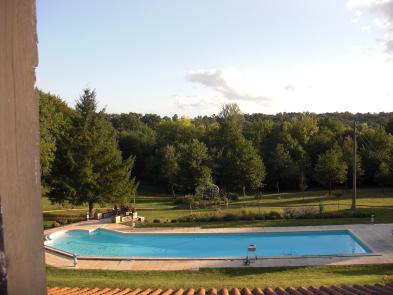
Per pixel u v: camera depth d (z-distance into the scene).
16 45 0.99
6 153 0.96
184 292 9.67
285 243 25.03
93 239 27.28
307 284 13.88
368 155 51.47
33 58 1.05
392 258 18.95
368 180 52.72
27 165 1.04
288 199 42.88
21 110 1.01
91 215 33.91
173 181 50.88
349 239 24.62
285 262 18.84
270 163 54.09
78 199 33.72
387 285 9.26
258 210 33.62
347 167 46.16
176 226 28.44
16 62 0.99
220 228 27.17
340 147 50.75
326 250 22.97
